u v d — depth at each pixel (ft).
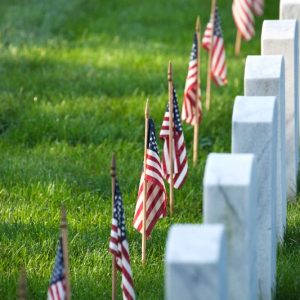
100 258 84.02
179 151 94.12
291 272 79.71
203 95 131.13
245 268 63.05
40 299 78.28
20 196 98.43
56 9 177.88
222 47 123.34
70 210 95.04
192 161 109.19
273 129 74.13
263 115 73.10
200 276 52.37
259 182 73.26
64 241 65.98
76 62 146.82
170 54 151.84
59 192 98.58
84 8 180.75
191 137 116.57
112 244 73.36
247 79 82.79
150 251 86.58
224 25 170.91
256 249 69.92
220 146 114.11
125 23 171.12
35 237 88.63
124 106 125.80
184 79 137.59
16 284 79.61
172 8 180.45
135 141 115.24
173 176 94.32
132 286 73.05
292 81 97.09
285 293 77.15
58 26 167.84
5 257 84.89
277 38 96.73
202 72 140.26
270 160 72.90
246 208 62.13
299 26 108.78
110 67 144.36
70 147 113.50
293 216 92.32
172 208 94.63
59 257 65.72
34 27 165.48
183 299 52.60
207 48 124.26
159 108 124.36
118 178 103.30
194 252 52.60
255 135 72.84
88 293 78.18
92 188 101.24
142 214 83.87
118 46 156.76
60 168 105.60
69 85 135.13
